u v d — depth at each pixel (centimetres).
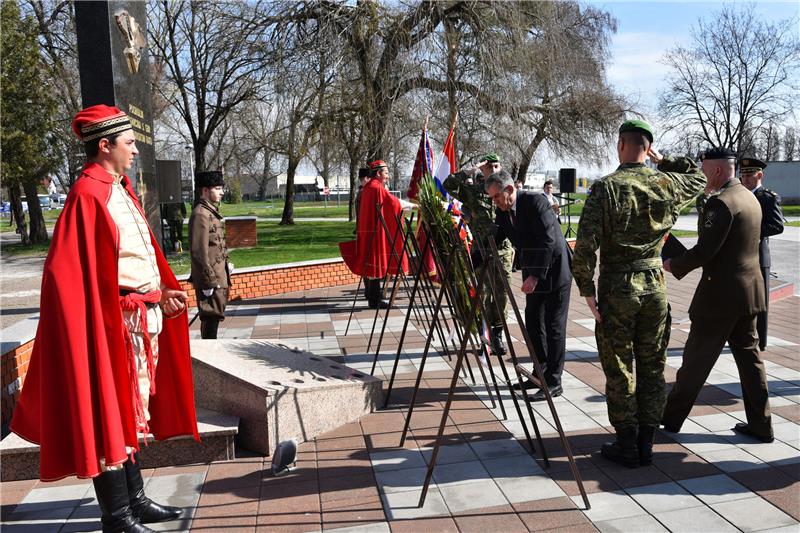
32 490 350
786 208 3672
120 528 289
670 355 586
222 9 1891
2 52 1800
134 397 288
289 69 1698
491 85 1681
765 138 3800
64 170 2722
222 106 2328
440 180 509
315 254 1559
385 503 321
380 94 1695
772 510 300
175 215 1712
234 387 398
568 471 351
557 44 1825
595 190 339
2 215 4497
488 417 441
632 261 345
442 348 641
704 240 357
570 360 582
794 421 415
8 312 898
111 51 514
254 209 4669
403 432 396
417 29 1700
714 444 380
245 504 324
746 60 3322
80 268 264
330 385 422
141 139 596
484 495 326
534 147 2088
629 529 288
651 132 346
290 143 2055
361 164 1969
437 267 443
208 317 574
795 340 633
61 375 262
